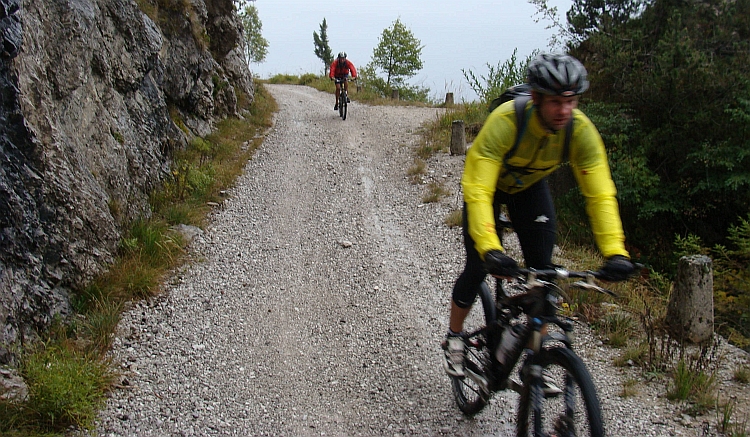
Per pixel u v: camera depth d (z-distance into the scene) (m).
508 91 2.98
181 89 11.20
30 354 4.36
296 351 4.82
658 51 11.70
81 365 4.25
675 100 10.74
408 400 4.02
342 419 3.88
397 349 4.72
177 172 9.05
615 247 2.59
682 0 13.00
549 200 3.15
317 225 7.95
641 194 10.59
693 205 11.06
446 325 5.08
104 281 5.69
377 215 8.24
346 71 15.53
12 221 4.65
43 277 4.99
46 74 5.69
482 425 3.67
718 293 7.39
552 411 2.64
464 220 3.15
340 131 13.82
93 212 5.82
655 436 3.49
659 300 5.64
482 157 2.77
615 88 11.64
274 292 5.98
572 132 2.77
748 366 4.31
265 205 8.84
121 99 7.90
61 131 5.71
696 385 3.95
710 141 10.62
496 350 3.15
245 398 4.19
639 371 4.24
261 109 16.23
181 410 4.04
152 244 6.58
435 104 18.12
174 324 5.31
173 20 11.05
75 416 3.80
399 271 6.34
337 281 6.18
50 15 5.94
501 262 2.53
